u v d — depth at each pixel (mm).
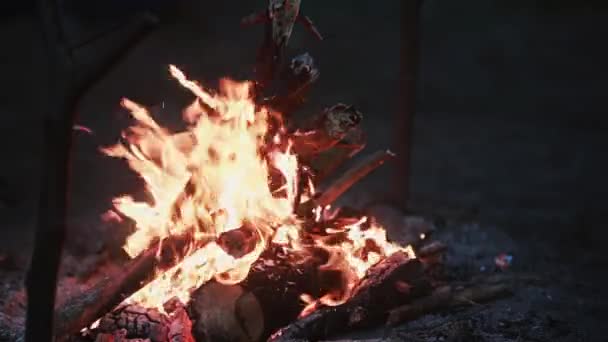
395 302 4191
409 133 5074
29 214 5195
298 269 4078
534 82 10273
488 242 4984
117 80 8211
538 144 8133
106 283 4020
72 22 9164
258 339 3998
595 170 7215
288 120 4238
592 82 10336
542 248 5098
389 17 11648
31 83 8297
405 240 4520
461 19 12070
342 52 10180
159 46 9383
